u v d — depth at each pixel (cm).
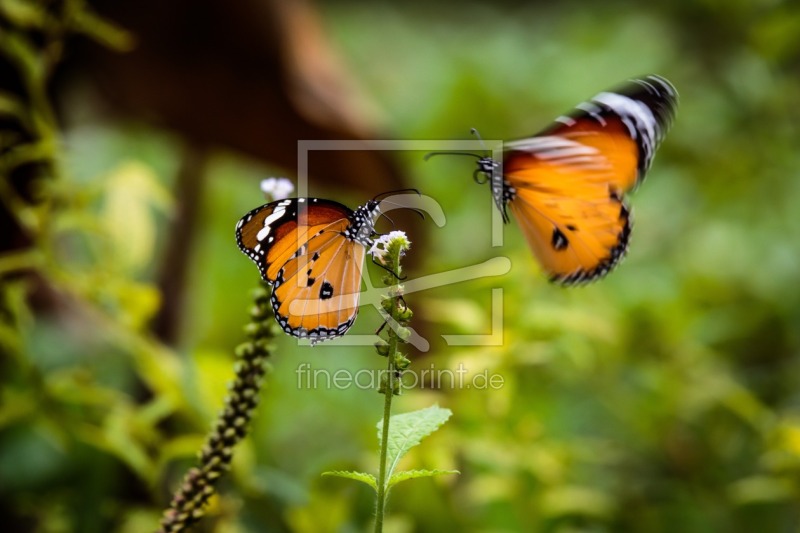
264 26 87
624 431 90
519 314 82
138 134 96
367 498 78
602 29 131
